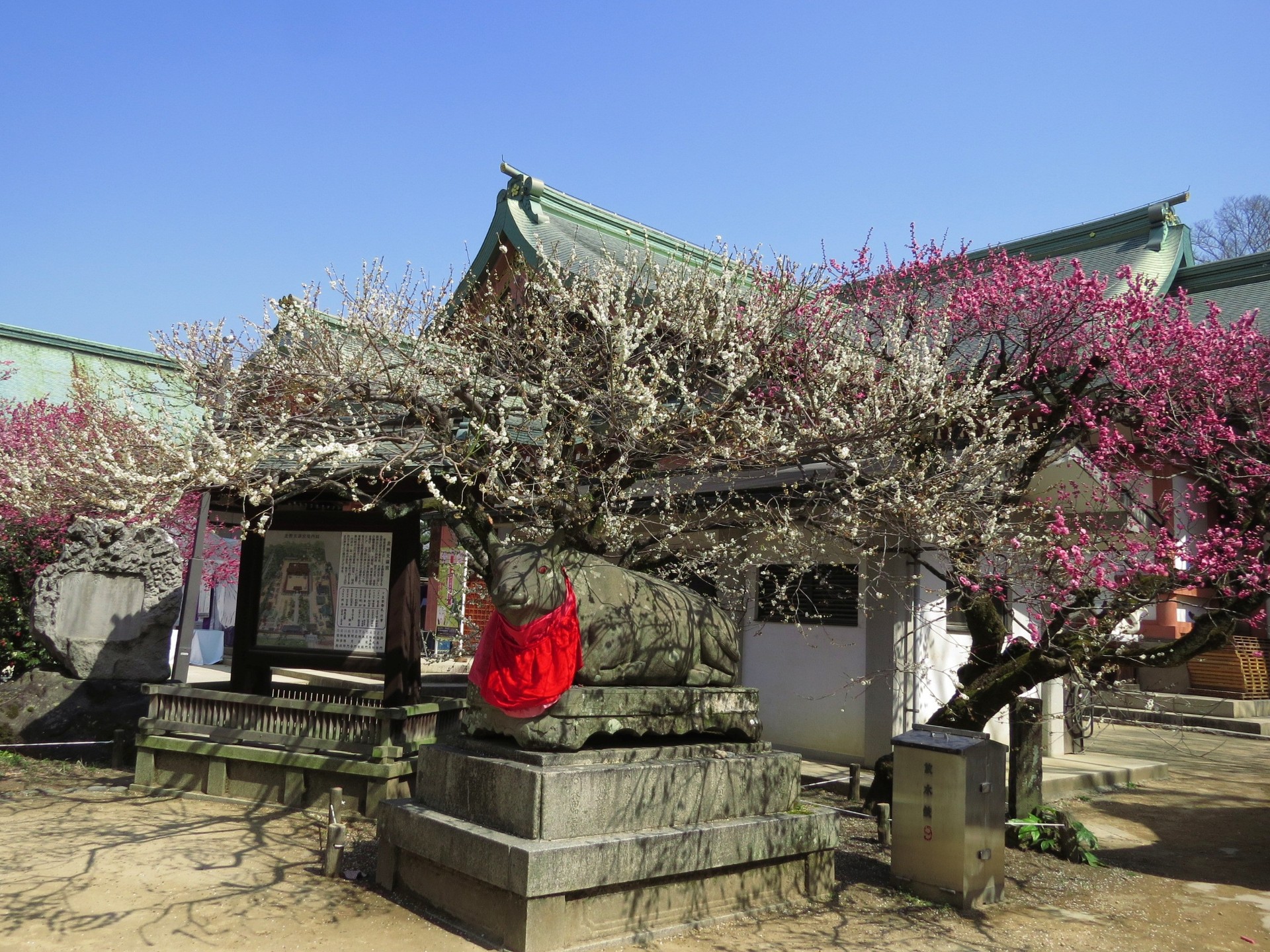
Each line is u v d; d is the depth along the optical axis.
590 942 5.02
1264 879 7.19
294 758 8.13
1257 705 15.93
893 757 7.28
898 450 7.85
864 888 6.45
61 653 10.95
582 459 7.94
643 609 5.94
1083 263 17.08
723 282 8.26
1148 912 6.24
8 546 12.39
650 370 7.93
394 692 8.40
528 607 5.34
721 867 5.63
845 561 10.41
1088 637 7.66
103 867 6.20
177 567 11.78
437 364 7.93
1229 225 36.84
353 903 5.66
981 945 5.44
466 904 5.23
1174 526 12.82
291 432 7.17
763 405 7.77
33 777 9.23
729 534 10.82
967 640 11.29
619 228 14.51
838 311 8.66
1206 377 8.23
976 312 9.19
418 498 8.71
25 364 20.95
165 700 8.93
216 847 6.79
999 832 6.38
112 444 7.85
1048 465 8.80
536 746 5.39
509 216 12.89
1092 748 13.25
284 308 8.02
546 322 7.80
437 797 5.84
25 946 4.79
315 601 9.12
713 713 6.21
